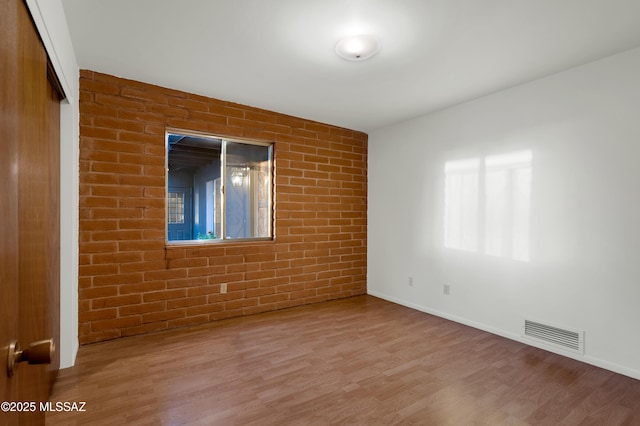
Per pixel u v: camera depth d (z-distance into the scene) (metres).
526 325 2.81
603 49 2.25
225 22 1.98
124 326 2.82
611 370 2.33
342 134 4.22
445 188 3.50
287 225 3.77
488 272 3.10
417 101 3.27
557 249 2.62
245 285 3.47
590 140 2.44
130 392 1.99
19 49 1.06
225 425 1.71
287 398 1.96
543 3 1.76
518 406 1.91
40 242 1.42
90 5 1.81
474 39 2.13
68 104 2.25
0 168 0.76
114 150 2.75
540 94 2.72
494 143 3.05
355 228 4.38
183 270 3.10
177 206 7.30
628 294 2.26
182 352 2.55
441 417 1.80
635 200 2.23
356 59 2.42
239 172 3.67
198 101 3.16
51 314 1.89
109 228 2.73
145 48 2.30
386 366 2.38
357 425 1.73
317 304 3.96
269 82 2.85
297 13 1.88
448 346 2.75
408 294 3.91
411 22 1.95
